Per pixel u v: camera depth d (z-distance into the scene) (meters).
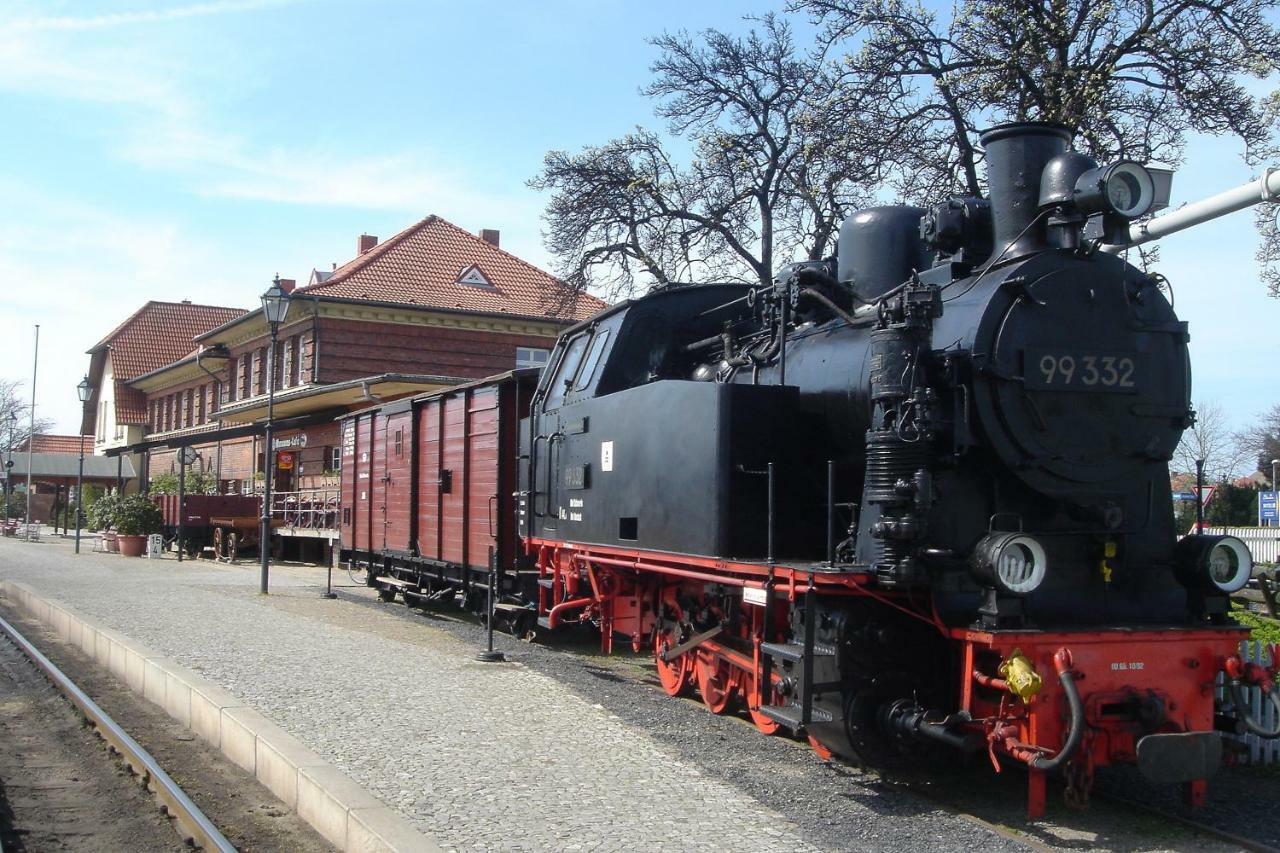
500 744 7.27
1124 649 6.00
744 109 23.30
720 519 7.52
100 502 36.50
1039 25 14.59
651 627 9.70
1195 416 6.77
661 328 10.27
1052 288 6.43
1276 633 10.34
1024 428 6.27
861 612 6.64
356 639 12.43
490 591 11.30
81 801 6.97
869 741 6.52
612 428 9.48
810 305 8.12
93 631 12.77
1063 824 6.04
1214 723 6.36
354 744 7.17
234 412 32.62
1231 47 14.73
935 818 6.02
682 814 5.81
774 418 7.77
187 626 13.23
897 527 6.07
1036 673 5.75
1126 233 6.78
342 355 29.72
